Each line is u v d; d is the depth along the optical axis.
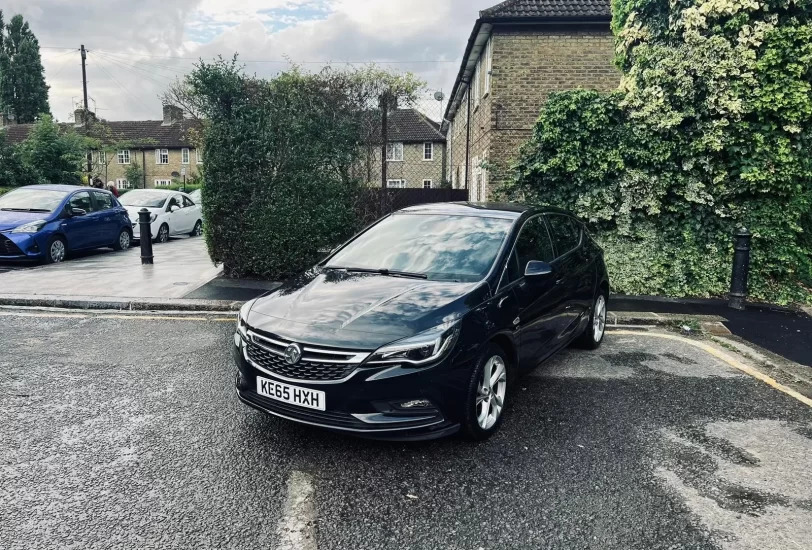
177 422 4.10
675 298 8.58
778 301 8.47
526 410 4.45
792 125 8.18
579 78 13.35
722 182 8.48
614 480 3.39
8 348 5.82
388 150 9.88
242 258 9.08
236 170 8.78
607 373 5.40
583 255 5.89
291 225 8.84
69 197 11.91
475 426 3.75
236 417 4.20
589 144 8.55
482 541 2.80
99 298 7.77
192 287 8.54
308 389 3.47
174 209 16.44
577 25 13.20
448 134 31.31
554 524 2.94
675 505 3.14
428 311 3.69
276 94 8.89
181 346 5.95
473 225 4.93
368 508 3.07
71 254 12.55
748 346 6.36
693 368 5.61
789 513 3.08
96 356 5.59
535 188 8.91
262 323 3.79
